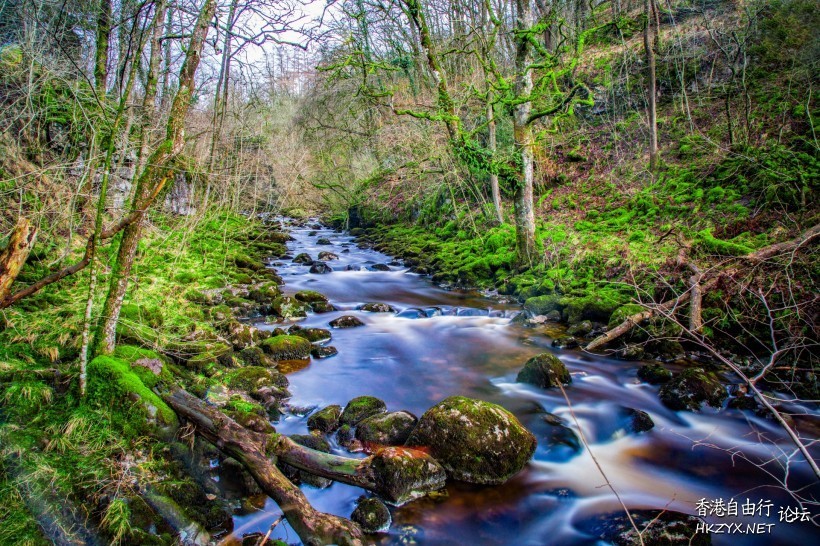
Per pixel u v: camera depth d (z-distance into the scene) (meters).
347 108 20.52
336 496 4.45
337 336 8.95
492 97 13.24
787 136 11.59
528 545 3.93
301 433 5.41
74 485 3.70
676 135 14.84
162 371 5.02
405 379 7.12
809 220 8.56
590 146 16.84
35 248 7.00
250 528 3.91
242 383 6.13
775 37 15.06
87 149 8.61
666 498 4.48
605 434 5.59
